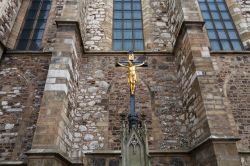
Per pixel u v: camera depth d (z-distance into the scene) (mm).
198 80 11086
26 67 13273
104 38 15234
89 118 12320
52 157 9078
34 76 13008
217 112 10242
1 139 11188
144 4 17000
